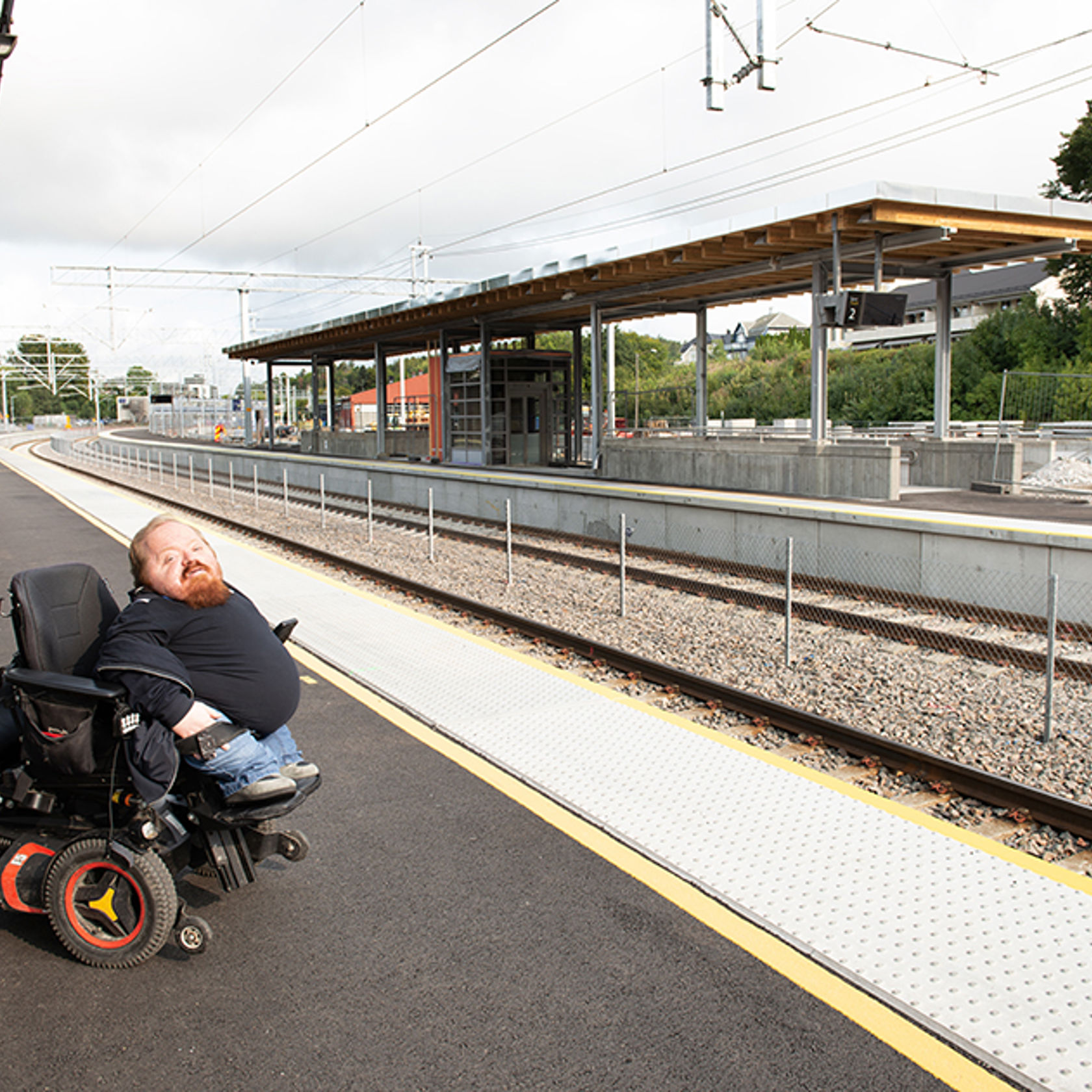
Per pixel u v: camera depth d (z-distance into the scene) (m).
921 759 5.52
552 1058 2.91
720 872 3.98
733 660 8.23
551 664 8.06
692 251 17.88
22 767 3.59
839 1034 2.99
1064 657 7.94
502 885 3.96
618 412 48.16
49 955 3.58
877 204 14.48
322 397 131.38
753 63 10.37
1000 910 3.67
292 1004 3.21
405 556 14.70
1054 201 15.66
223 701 3.54
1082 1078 2.77
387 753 5.51
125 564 12.82
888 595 10.55
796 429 35.84
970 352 43.41
